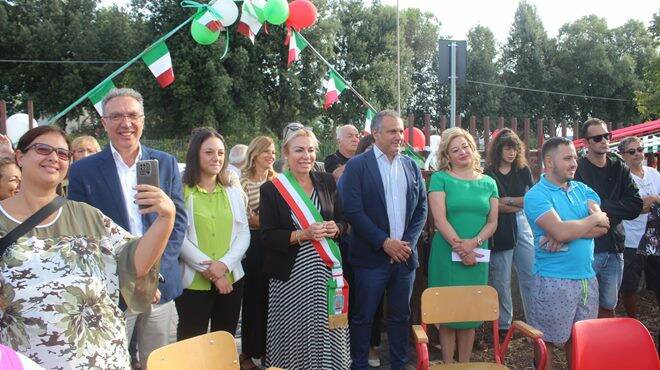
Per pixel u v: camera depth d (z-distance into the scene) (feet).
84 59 101.40
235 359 8.55
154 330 10.12
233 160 17.99
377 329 14.47
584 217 11.64
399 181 13.01
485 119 18.92
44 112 103.86
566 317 11.43
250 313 14.19
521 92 140.46
